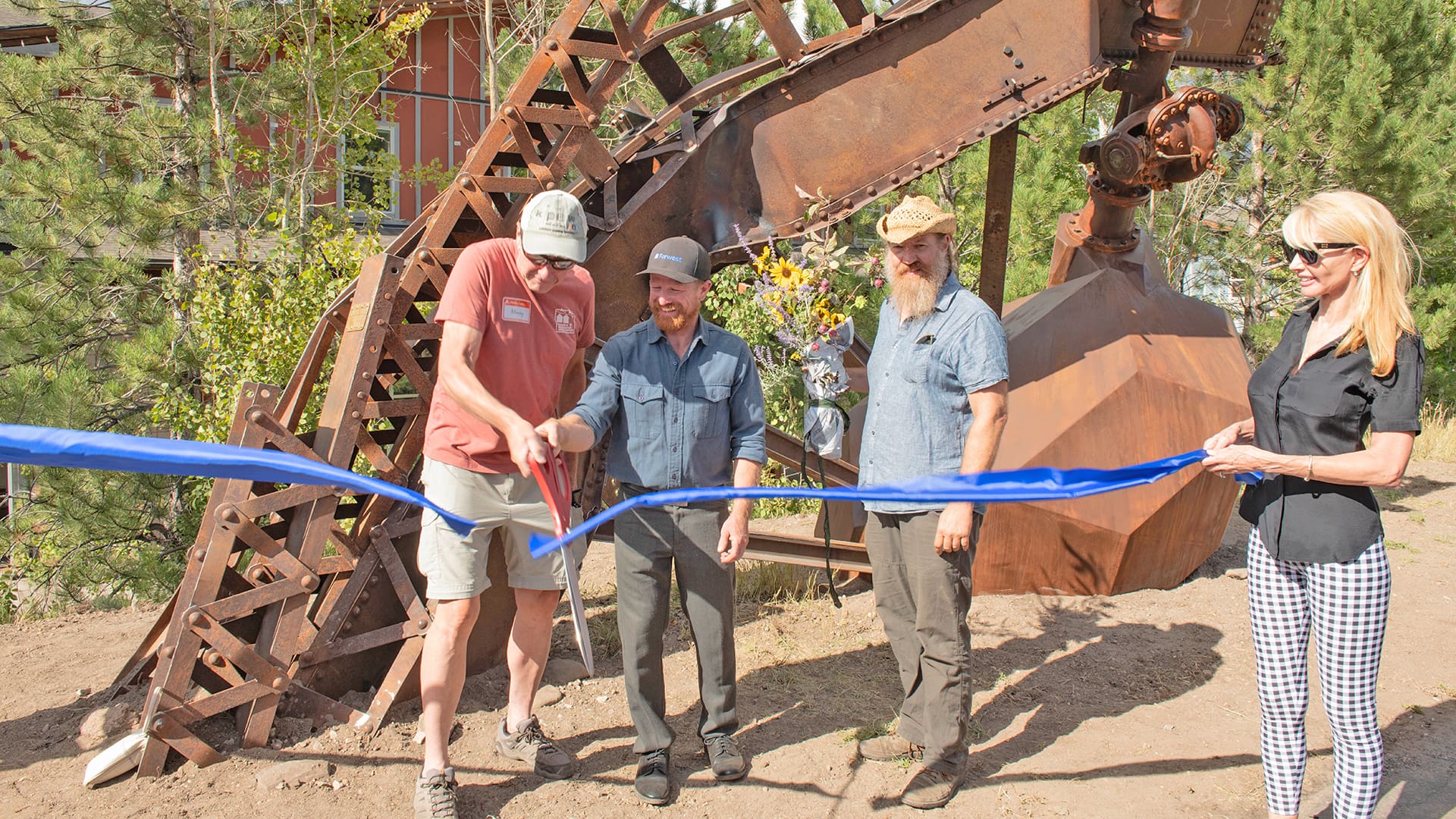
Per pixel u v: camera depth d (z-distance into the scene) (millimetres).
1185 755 3766
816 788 3486
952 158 4609
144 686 4137
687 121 4484
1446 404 13586
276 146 15078
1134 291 5754
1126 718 4090
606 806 3342
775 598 5496
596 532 4344
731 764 3504
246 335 9570
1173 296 5938
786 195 4570
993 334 3219
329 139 15055
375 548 3902
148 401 11758
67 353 12125
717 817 3293
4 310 11570
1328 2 11594
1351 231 2691
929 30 4531
